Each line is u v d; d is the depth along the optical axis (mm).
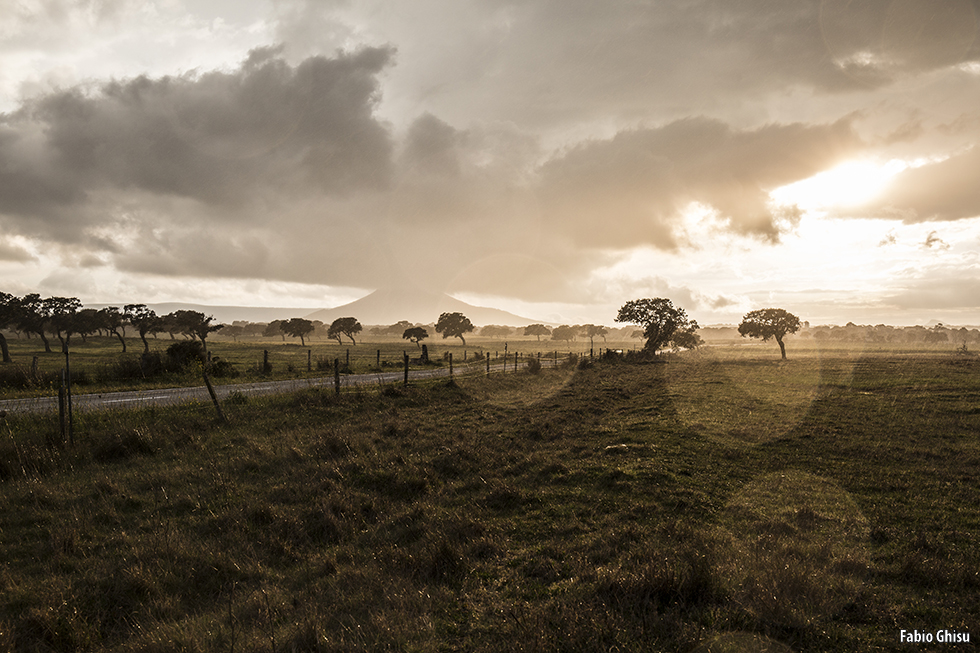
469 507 9383
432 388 26812
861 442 14523
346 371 39812
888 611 5375
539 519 8773
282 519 8586
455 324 164250
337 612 5703
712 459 12742
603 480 10859
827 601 5422
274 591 6242
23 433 13797
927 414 18859
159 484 10836
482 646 4941
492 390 28062
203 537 8164
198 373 31547
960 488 10258
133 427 15109
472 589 6266
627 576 5984
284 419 17781
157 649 4918
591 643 4797
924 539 7238
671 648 4773
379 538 8086
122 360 31031
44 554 7562
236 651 4828
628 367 48875
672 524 7898
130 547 7637
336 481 10867
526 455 13117
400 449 13836
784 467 12023
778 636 4930
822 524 8312
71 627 5426
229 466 12023
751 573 5977
